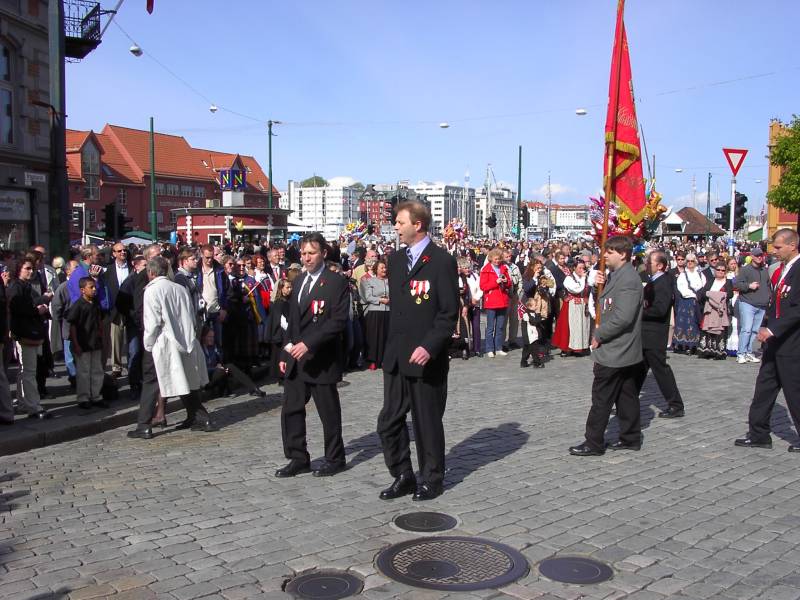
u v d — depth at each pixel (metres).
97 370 9.20
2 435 7.68
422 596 4.04
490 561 4.49
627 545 4.74
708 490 5.90
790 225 49.47
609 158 8.04
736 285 13.30
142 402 8.14
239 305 10.75
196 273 10.42
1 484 6.31
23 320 8.41
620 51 8.12
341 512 5.43
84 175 59.59
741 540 4.83
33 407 8.52
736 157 16.75
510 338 15.94
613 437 7.76
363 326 13.09
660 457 6.93
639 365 7.04
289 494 5.91
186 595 4.06
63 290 10.02
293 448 6.47
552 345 15.73
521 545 4.74
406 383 5.81
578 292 14.02
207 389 10.38
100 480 6.42
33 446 7.69
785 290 6.95
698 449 7.23
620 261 6.91
